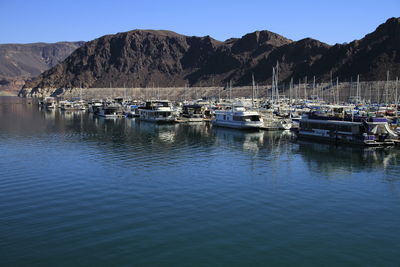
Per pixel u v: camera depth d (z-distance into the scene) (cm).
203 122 12419
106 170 4816
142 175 4541
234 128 10288
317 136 7738
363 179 4406
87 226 2883
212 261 2341
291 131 9406
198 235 2720
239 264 2306
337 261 2353
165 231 2789
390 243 2608
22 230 2808
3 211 3225
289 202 3497
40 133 9200
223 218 3066
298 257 2398
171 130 9950
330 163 5341
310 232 2788
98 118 14538
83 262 2330
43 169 4881
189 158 5716
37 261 2344
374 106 15238
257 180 4325
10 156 5859
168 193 3772
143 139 8025
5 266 2283
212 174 4612
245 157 5819
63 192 3809
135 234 2734
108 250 2480
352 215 3159
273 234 2747
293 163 5344
